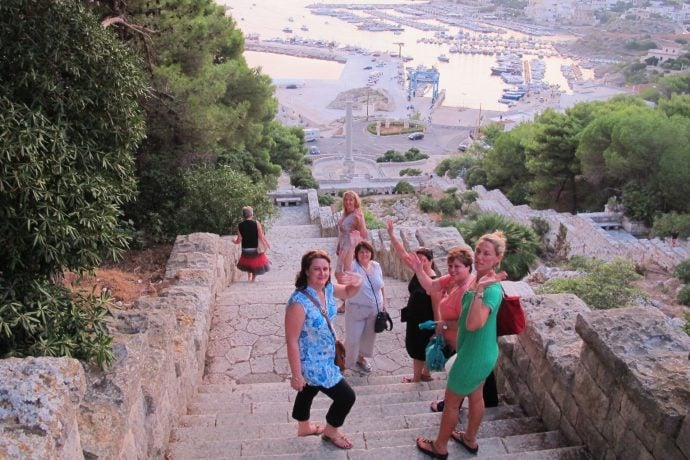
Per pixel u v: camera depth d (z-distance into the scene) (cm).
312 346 493
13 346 484
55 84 562
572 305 633
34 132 497
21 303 495
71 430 333
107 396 418
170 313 619
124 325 568
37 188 495
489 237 474
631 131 3806
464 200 4519
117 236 602
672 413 405
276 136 4856
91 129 596
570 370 536
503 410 623
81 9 602
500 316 503
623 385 454
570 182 4609
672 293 2453
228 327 938
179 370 620
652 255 2953
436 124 11094
